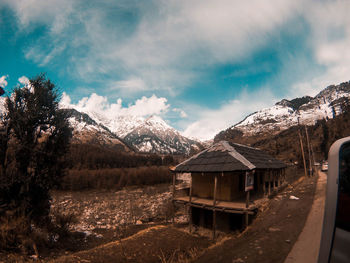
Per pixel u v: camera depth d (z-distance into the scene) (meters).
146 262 8.95
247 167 11.32
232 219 12.96
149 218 25.19
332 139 66.12
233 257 5.45
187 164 14.57
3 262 8.59
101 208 34.66
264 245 5.96
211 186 14.26
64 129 13.18
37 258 9.52
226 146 14.46
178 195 15.08
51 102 13.05
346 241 1.54
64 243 12.58
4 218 10.54
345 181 1.69
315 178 24.67
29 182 11.48
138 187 65.06
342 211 1.64
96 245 13.27
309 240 5.87
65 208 35.06
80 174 65.00
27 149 11.68
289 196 13.93
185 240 12.25
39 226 11.91
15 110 12.12
